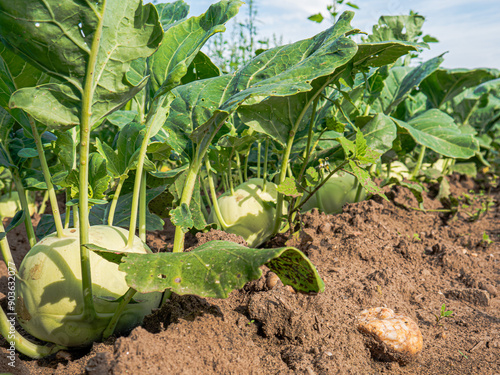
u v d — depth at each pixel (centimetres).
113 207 176
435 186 438
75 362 146
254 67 202
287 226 273
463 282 245
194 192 224
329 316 177
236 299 193
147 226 226
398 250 272
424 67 380
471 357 170
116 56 122
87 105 122
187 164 207
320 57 167
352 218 297
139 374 125
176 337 148
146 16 119
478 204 447
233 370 143
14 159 181
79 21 109
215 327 161
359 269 242
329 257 254
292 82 153
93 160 155
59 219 152
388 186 396
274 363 154
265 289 196
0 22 106
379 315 178
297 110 220
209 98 200
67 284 145
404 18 377
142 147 153
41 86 117
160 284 118
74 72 117
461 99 571
